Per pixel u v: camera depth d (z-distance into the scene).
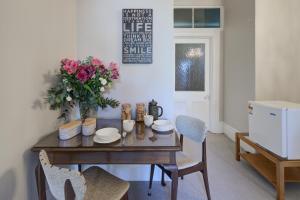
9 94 1.25
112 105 2.09
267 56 3.02
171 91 2.28
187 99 4.48
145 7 2.21
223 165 2.81
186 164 1.82
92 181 1.43
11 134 1.27
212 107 4.41
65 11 2.00
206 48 4.41
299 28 3.00
